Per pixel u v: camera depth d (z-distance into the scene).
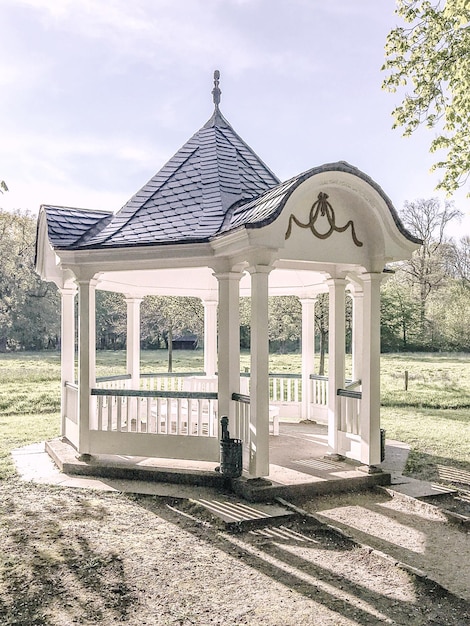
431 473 8.50
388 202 7.04
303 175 6.46
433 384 21.98
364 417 7.55
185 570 4.77
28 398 17.52
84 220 8.88
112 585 4.45
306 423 11.62
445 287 35.47
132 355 11.50
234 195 8.27
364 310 7.51
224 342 7.41
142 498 6.82
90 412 8.09
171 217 8.04
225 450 7.02
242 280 11.55
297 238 6.85
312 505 6.63
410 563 5.01
